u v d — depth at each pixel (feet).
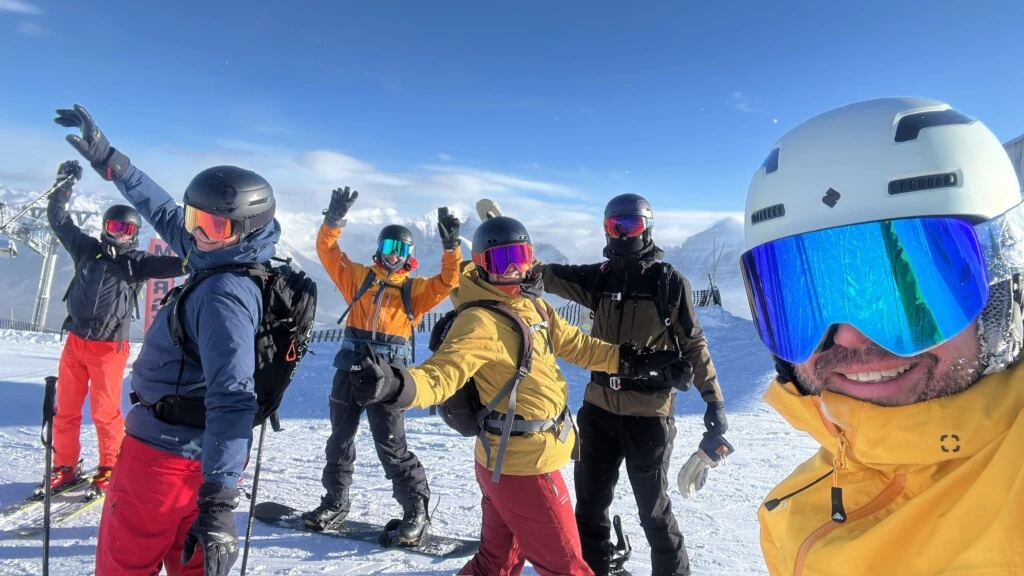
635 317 9.80
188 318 6.72
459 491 15.46
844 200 3.22
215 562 5.67
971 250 2.93
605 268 10.43
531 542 7.55
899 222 3.06
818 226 3.30
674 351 8.51
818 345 3.33
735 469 17.30
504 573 8.49
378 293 12.80
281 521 12.97
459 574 8.59
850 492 3.53
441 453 19.19
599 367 8.65
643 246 10.08
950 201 3.01
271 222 7.44
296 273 7.64
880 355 3.14
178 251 8.64
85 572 10.51
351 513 13.70
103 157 8.72
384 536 12.00
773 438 21.17
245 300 6.68
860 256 3.13
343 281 13.23
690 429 22.86
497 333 7.25
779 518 4.06
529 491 7.45
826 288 3.23
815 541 3.54
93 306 13.91
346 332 13.01
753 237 3.82
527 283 8.19
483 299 7.74
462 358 6.75
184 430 6.84
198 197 6.80
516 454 7.47
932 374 3.02
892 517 3.11
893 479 3.34
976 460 2.91
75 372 14.20
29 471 15.93
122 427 14.55
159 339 6.97
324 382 33.37
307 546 11.87
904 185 3.08
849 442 3.48
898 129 3.16
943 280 2.94
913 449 3.06
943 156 3.04
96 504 13.56
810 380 3.58
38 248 102.01
